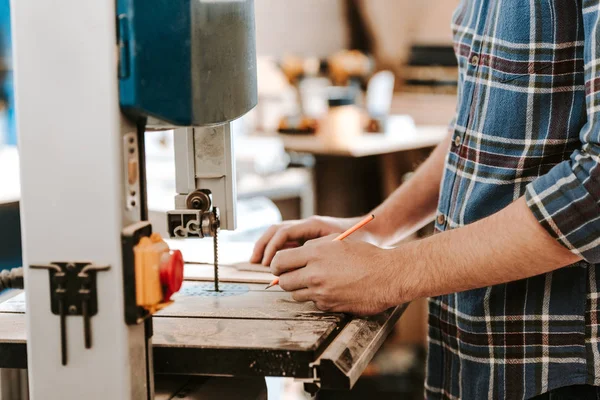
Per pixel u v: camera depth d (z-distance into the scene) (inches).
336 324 43.5
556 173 41.6
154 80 35.6
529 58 46.5
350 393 138.3
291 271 46.8
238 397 44.9
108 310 35.4
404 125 178.4
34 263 35.7
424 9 195.6
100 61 34.0
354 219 61.7
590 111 41.5
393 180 171.3
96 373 35.9
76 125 34.6
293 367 38.0
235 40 43.1
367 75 201.9
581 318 46.8
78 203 35.0
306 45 209.9
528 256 42.1
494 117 48.2
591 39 41.5
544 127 46.8
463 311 50.4
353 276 44.4
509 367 48.5
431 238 45.1
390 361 153.0
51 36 34.2
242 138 171.3
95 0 33.7
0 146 97.7
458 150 51.6
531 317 47.8
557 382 47.3
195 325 42.9
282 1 208.1
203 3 38.9
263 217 111.6
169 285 36.3
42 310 36.0
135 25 34.2
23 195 35.4
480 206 49.0
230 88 42.6
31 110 34.8
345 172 168.1
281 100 186.5
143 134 37.6
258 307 47.4
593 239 40.6
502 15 47.6
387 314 48.0
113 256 35.1
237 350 38.4
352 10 203.5
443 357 54.3
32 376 36.5
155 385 45.3
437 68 195.5
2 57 96.3
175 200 53.0
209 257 64.5
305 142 165.0
